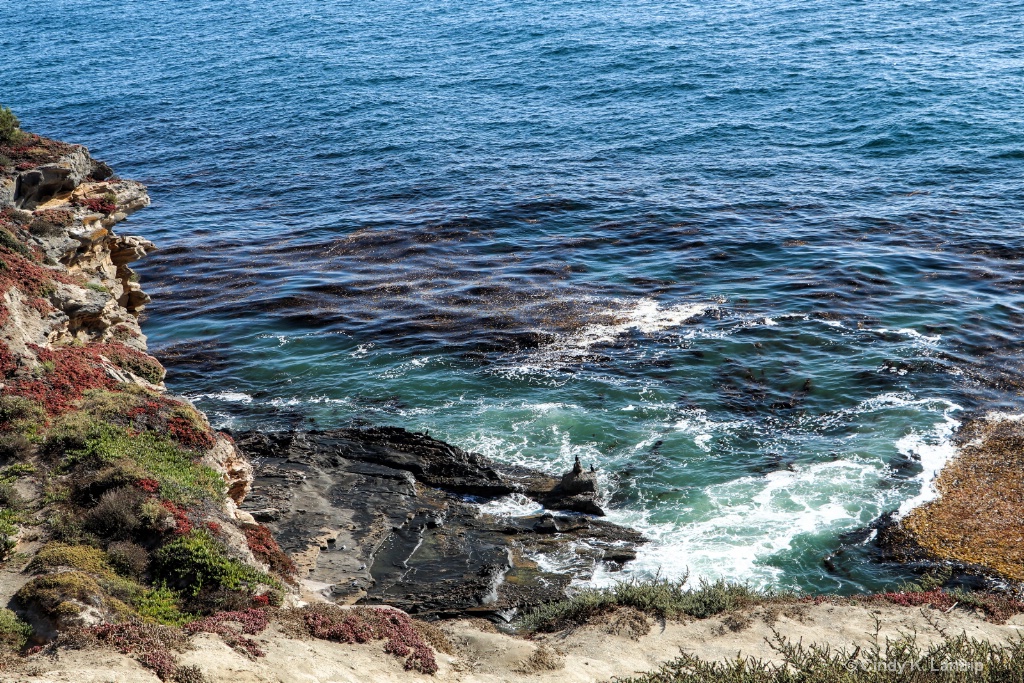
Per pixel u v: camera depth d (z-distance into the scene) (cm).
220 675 1612
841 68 10150
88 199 3700
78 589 1819
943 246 5872
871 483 3406
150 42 14338
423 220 6944
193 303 5634
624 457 3706
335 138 9419
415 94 10669
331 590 2766
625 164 8056
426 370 4566
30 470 2348
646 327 4919
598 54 11644
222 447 2767
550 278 5697
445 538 3166
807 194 7056
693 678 1652
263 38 14050
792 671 1773
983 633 2244
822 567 2956
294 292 5688
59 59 13500
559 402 4175
